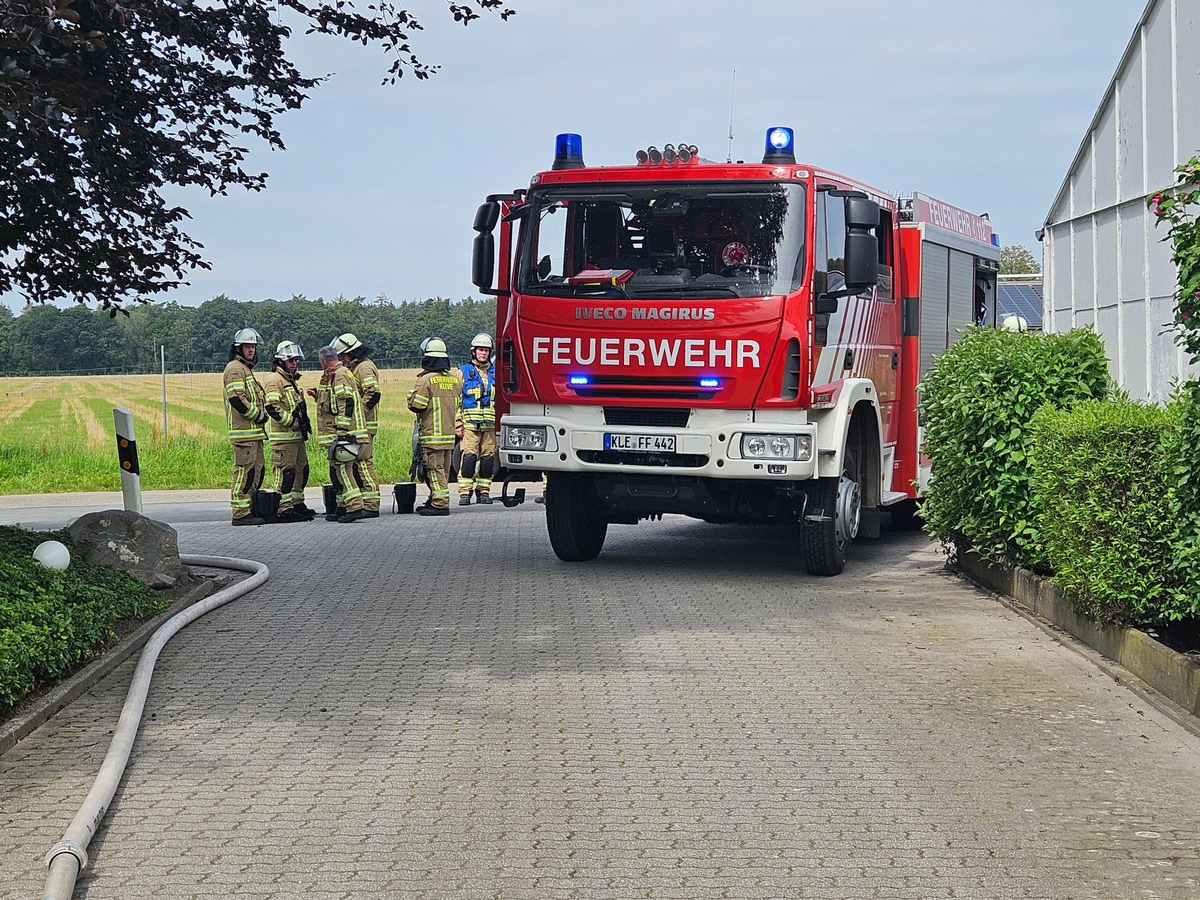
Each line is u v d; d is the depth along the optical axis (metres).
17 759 5.97
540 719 6.61
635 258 10.73
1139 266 16.22
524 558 12.52
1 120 7.81
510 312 11.15
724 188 10.54
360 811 5.23
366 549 13.22
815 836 4.95
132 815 5.20
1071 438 7.97
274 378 16.05
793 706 6.87
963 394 10.15
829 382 10.82
